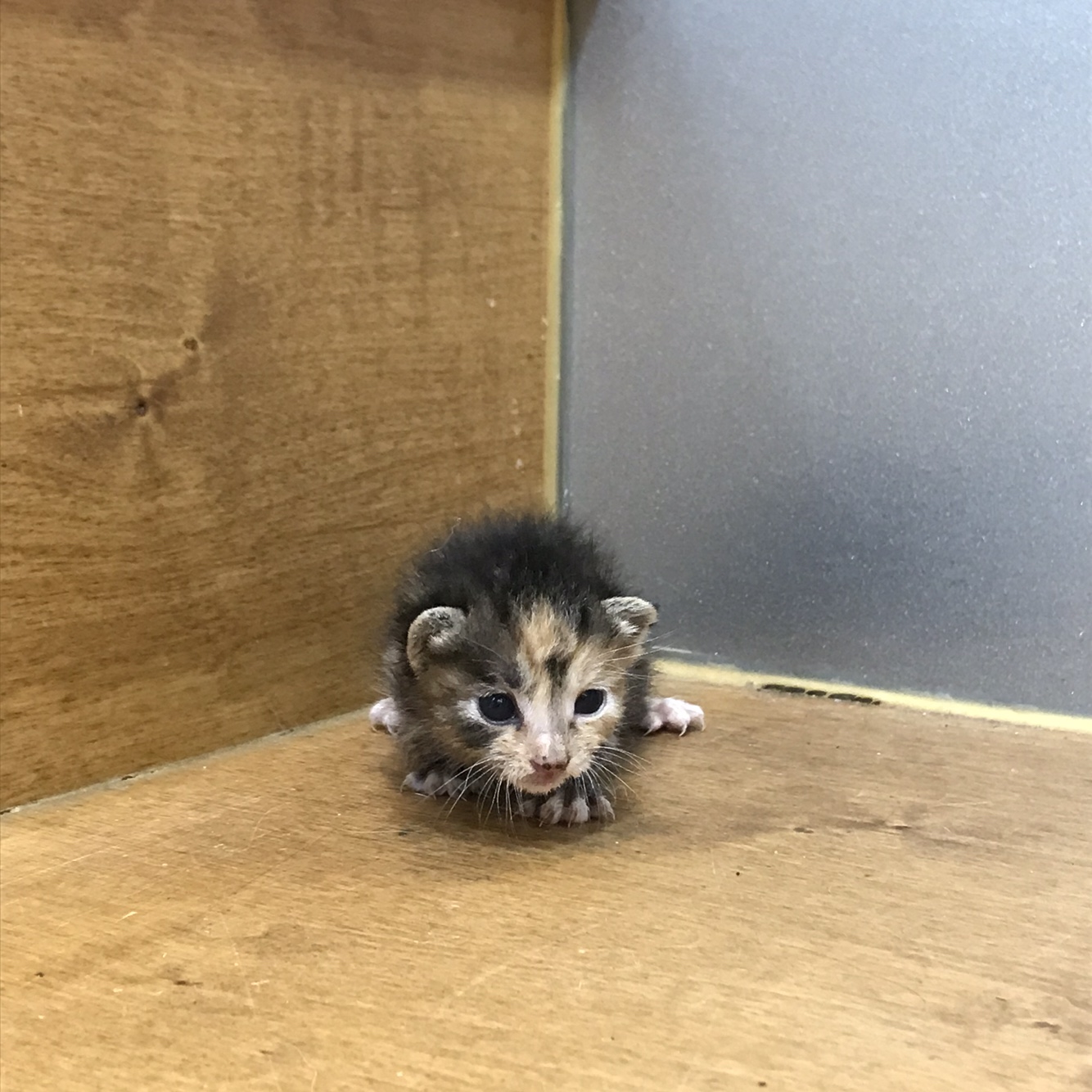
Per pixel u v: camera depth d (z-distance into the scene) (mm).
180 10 264
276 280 294
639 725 311
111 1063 167
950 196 312
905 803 263
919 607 336
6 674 255
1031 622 320
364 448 324
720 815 258
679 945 200
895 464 332
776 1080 161
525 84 361
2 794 259
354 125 309
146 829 253
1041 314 305
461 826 257
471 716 269
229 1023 177
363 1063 166
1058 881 223
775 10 329
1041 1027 174
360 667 331
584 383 385
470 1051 168
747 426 354
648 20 353
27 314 246
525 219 369
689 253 357
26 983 189
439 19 329
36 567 256
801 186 334
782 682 360
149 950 200
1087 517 308
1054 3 293
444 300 344
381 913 214
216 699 297
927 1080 161
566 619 272
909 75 313
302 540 311
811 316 338
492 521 326
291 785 280
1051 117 297
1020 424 312
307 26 293
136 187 261
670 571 377
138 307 265
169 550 280
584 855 240
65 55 245
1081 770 283
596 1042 171
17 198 241
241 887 225
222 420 286
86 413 259
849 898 217
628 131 363
